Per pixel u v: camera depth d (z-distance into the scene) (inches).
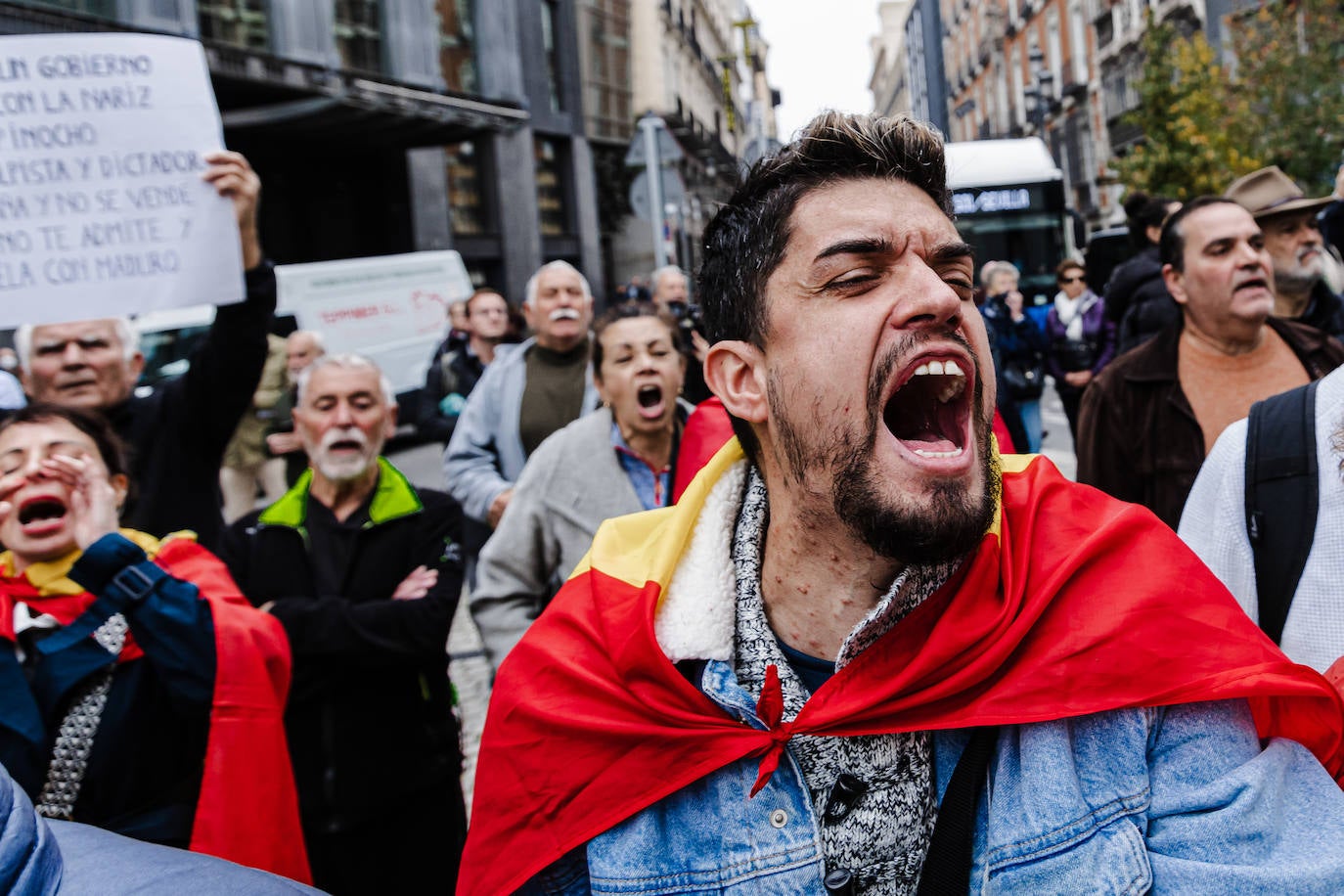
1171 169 796.6
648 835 46.7
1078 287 320.5
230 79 542.9
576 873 50.3
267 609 100.1
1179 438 105.4
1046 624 43.6
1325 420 66.4
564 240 1003.3
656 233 308.0
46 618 82.8
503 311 242.1
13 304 103.3
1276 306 135.3
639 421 112.8
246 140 649.6
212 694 82.4
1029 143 492.4
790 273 42.9
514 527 115.0
